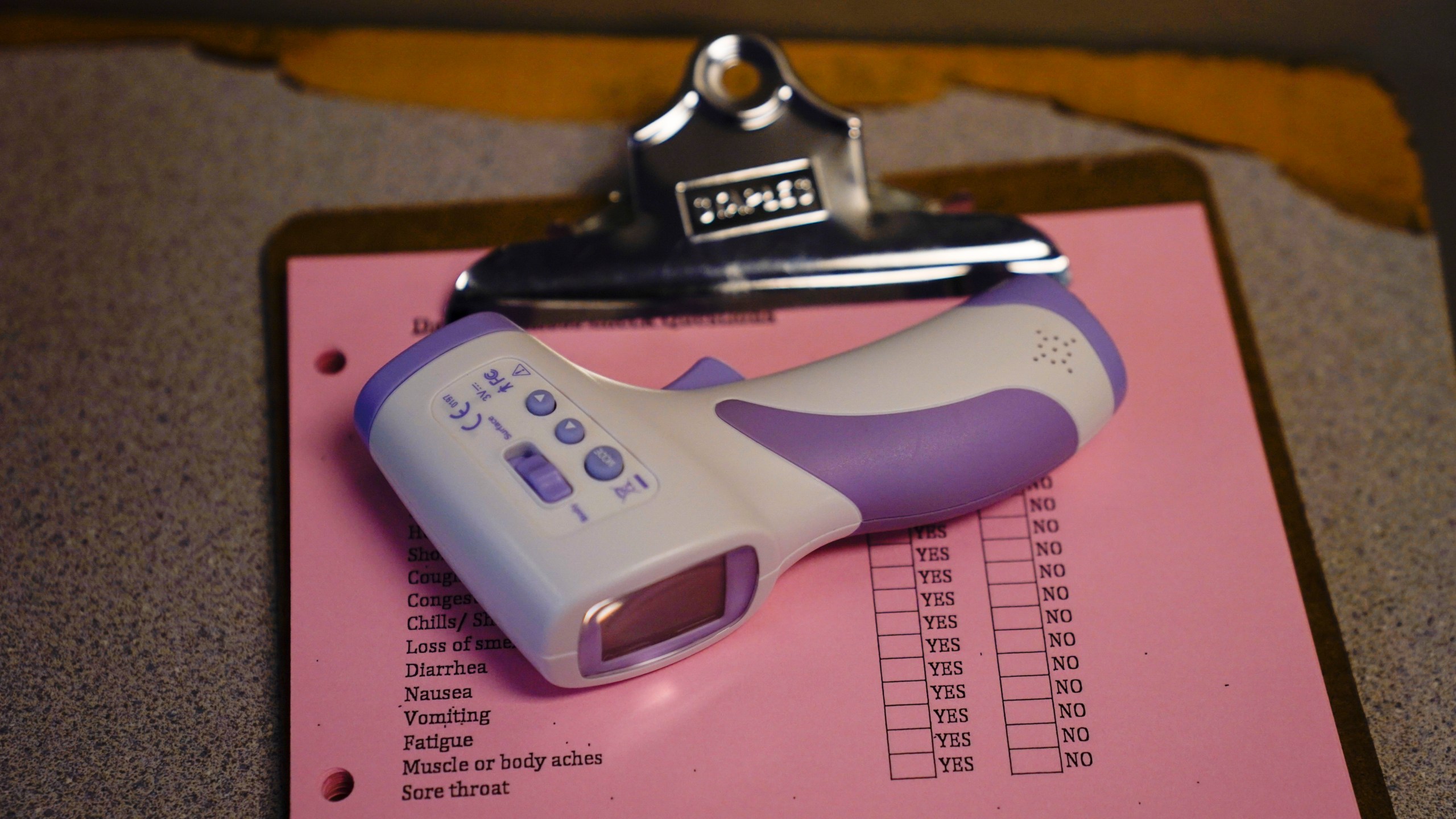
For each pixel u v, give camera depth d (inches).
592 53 20.1
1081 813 13.5
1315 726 14.1
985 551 15.1
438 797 13.4
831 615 14.6
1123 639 14.6
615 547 11.9
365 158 18.9
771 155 16.8
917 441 13.8
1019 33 20.6
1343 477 16.3
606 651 12.9
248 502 15.8
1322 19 20.3
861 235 16.7
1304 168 19.0
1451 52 20.2
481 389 13.4
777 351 16.4
